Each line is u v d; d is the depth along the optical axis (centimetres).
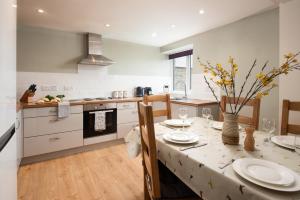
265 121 126
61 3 230
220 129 155
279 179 74
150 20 289
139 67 438
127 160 271
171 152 112
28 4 233
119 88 411
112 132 338
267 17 255
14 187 125
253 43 272
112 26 317
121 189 197
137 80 437
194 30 338
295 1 212
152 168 103
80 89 363
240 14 267
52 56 333
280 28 225
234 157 98
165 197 114
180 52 450
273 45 250
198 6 240
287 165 90
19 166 240
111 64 382
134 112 359
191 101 336
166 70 482
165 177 136
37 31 318
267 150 109
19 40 304
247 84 281
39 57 321
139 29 333
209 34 340
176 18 281
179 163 105
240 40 289
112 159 274
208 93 347
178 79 480
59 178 219
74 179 217
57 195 186
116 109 339
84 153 299
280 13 225
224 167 85
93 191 193
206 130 154
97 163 260
